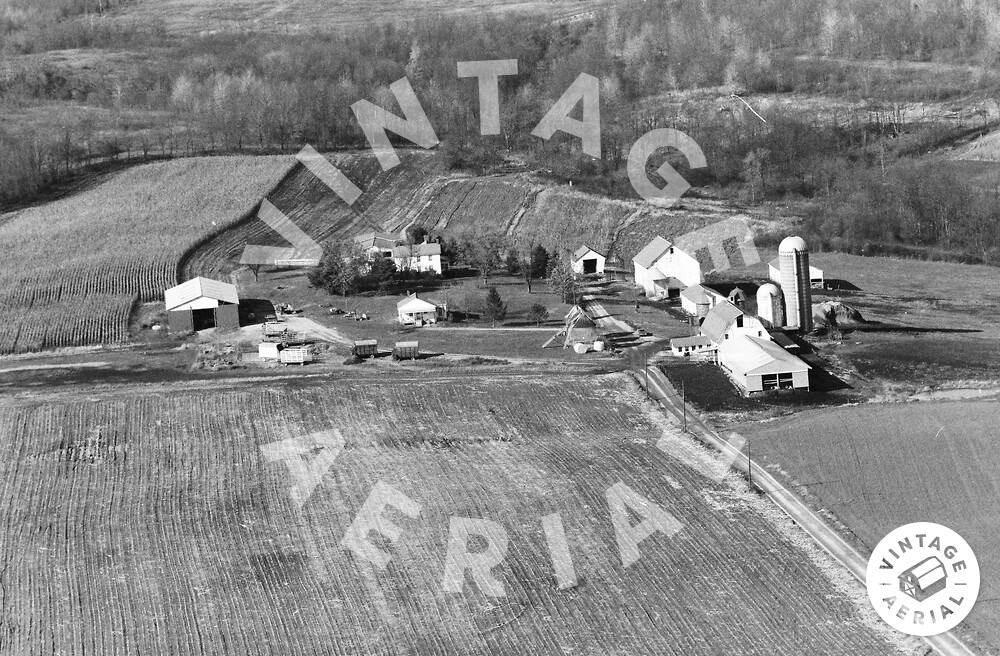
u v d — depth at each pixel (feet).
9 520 210.79
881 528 205.46
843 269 379.35
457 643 175.42
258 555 198.49
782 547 198.90
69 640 177.06
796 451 233.55
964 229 401.29
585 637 176.45
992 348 292.81
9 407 255.70
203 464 230.89
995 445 232.32
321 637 176.86
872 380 269.64
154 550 200.64
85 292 357.82
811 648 173.06
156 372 285.84
